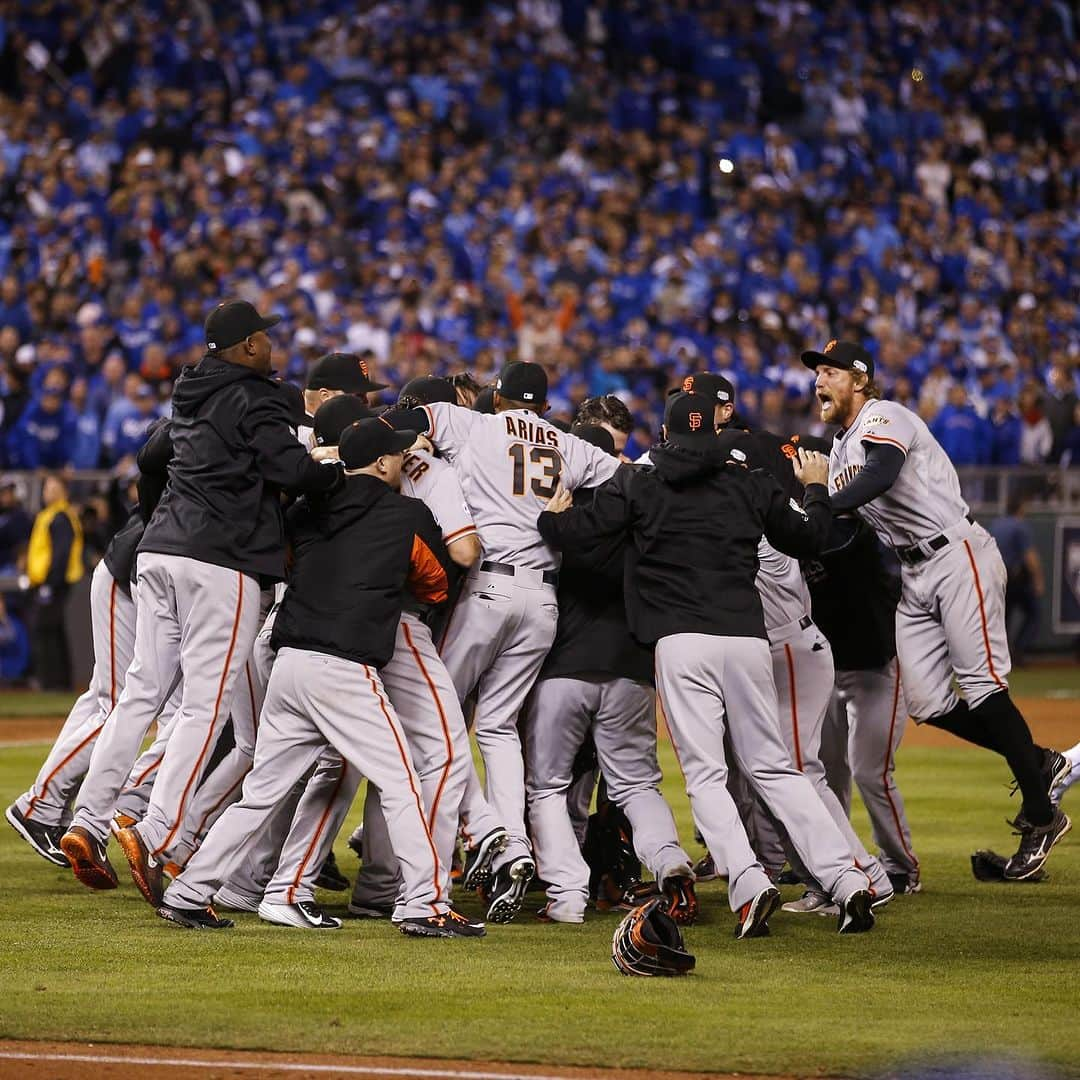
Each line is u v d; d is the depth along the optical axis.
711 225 90.00
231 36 92.88
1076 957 22.58
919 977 21.34
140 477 26.12
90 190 80.88
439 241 82.75
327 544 23.83
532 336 76.81
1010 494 75.31
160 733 28.25
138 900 26.30
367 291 79.44
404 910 23.69
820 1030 18.67
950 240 96.81
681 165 93.56
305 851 24.55
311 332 71.62
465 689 25.72
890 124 104.19
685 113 102.19
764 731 24.28
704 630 24.05
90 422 66.62
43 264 75.56
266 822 24.03
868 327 85.62
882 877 26.08
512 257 83.88
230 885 25.44
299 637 23.52
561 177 89.94
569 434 27.02
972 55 112.62
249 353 24.81
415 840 23.52
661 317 81.69
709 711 24.06
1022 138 109.19
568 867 25.34
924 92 106.56
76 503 64.94
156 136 85.12
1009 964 22.14
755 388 76.94
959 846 32.09
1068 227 103.50
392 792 23.44
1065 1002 20.02
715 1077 17.11
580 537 24.50
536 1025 18.81
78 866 25.11
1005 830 33.94
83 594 62.97
